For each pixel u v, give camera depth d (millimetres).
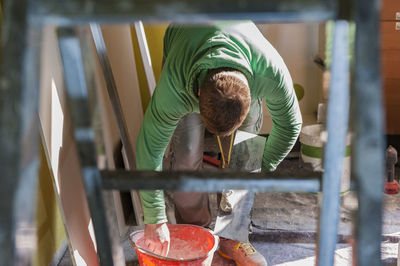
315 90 3600
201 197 2414
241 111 1384
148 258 1896
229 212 2158
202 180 1146
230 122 1379
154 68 3156
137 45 3053
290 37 3484
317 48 3502
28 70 692
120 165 2688
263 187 1142
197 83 1498
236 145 2102
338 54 938
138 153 1766
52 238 2164
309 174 1151
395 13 2988
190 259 1835
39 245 2002
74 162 1998
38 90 729
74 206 1910
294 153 3451
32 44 707
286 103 1715
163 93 1612
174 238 2207
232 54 1477
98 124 1222
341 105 1010
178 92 1580
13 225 688
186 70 1536
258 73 1578
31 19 707
